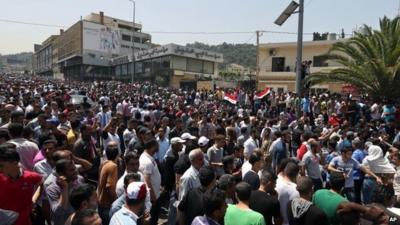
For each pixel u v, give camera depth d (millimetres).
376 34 22547
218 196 4008
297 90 16188
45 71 136500
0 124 8977
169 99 25703
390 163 8406
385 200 5031
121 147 9812
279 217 5012
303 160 8031
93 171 7070
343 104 19031
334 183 4988
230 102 23828
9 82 41688
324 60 38500
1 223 4008
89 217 3393
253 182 6039
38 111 10680
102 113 12609
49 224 4930
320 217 4441
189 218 4938
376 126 15211
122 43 96125
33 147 5836
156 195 6203
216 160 7949
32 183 4500
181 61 60750
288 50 41500
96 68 85312
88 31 89562
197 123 12781
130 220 3939
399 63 20297
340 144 9859
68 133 8258
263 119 13961
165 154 7988
